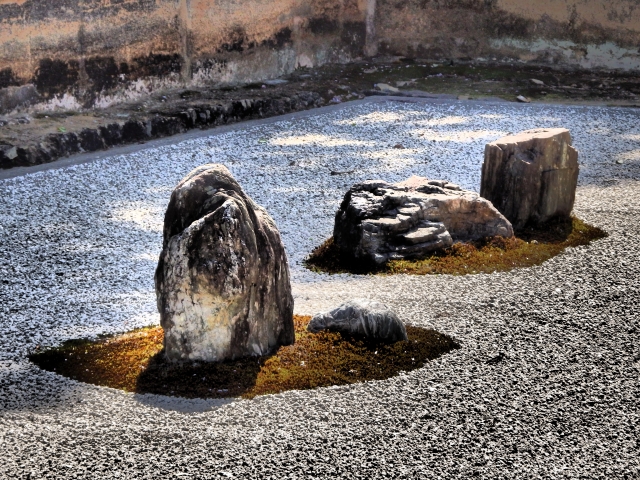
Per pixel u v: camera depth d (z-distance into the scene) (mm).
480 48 19031
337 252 8195
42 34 12195
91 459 4535
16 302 6871
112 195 9945
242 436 4770
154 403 5164
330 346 5914
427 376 5547
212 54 15352
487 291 7160
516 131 13656
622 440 4852
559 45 18688
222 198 5586
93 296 7031
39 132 11641
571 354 5949
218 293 5449
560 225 9109
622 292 7148
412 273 7684
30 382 5484
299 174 11039
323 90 16156
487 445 4750
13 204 9492
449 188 8672
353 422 4945
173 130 13180
